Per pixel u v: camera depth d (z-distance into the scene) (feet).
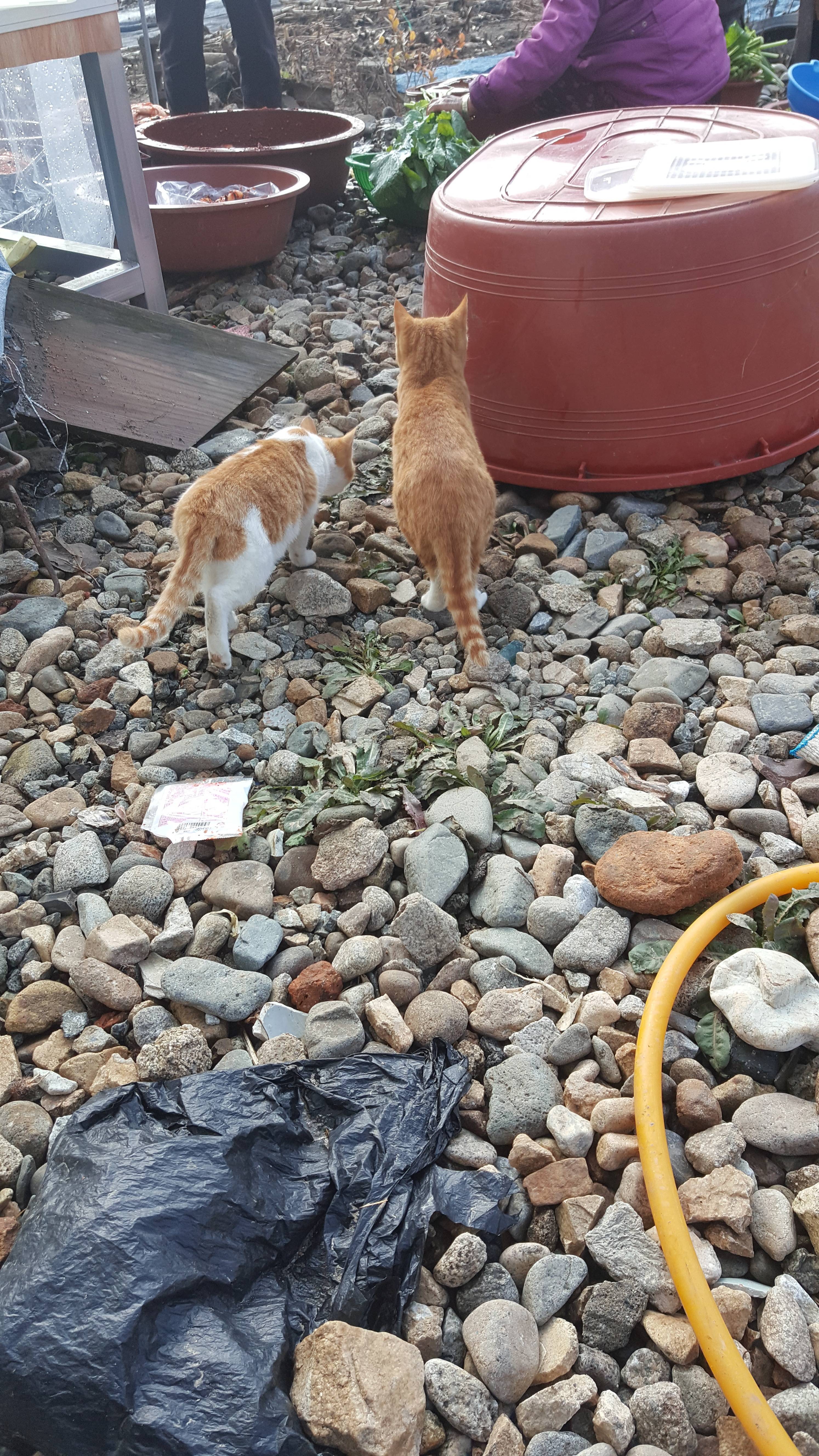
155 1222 5.15
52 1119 6.45
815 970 6.88
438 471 9.25
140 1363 4.75
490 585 10.85
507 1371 5.13
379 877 7.79
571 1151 6.08
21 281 12.97
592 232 9.96
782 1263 5.67
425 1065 6.32
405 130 18.08
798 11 23.39
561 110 17.28
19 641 10.19
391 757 8.80
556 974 7.20
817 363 11.38
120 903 7.66
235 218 16.63
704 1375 5.26
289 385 14.80
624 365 10.55
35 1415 4.67
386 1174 5.71
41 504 12.05
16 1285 4.96
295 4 32.89
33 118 14.38
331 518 12.17
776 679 9.31
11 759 9.07
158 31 28.35
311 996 6.92
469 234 10.74
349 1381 4.83
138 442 12.75
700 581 10.68
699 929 6.89
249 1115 5.85
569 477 11.50
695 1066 6.48
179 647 10.38
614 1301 5.45
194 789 8.63
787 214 10.14
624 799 8.16
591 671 9.81
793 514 11.60
